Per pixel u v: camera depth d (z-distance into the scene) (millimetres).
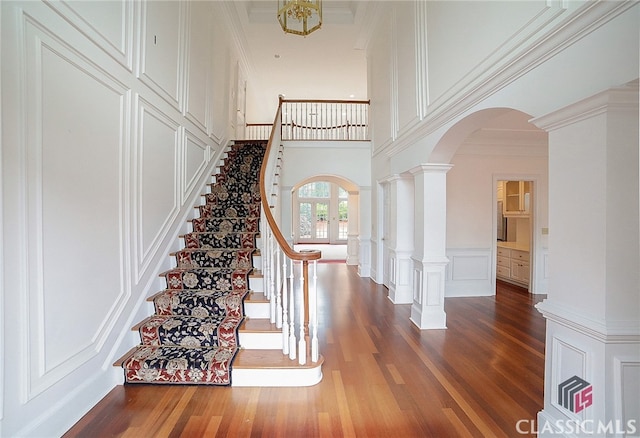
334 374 2627
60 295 1910
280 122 6211
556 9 1791
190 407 2154
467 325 3830
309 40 6668
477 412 2131
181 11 3773
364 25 6016
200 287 3209
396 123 4613
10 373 1590
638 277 1531
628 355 1531
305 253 2512
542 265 5449
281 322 2768
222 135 5656
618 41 1468
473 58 2604
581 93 1666
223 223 4000
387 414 2107
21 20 1627
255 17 6117
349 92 9250
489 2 2396
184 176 3885
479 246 5340
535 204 5438
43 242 1780
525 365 2803
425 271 3674
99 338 2270
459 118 2826
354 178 6691
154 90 3109
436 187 3648
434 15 3322
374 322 3924
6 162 1569
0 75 1534
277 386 2422
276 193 4812
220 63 5500
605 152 1521
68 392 1954
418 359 2910
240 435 1901
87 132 2143
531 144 5328
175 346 2674
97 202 2256
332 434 1917
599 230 1557
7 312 1575
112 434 1896
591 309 1600
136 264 2773
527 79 2059
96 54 2225
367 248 6762
